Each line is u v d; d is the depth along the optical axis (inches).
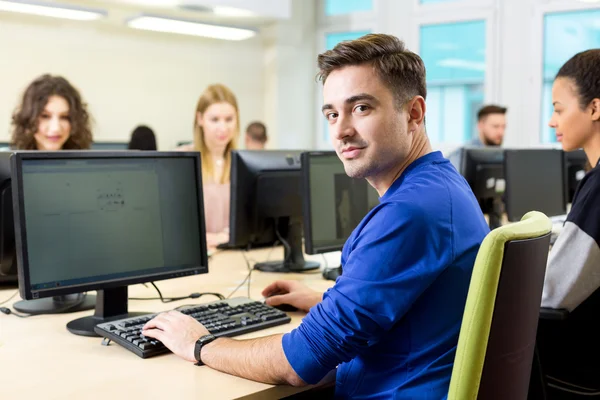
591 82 68.0
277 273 85.0
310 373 43.4
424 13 218.4
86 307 65.0
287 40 241.9
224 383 45.0
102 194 57.4
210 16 225.0
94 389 43.3
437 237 42.3
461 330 40.9
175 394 42.7
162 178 61.7
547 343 70.6
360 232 45.9
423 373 43.1
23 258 51.6
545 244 44.3
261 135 195.0
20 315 62.4
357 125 45.8
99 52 207.5
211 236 109.1
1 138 190.7
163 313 54.7
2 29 189.2
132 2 198.7
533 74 199.2
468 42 212.1
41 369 47.2
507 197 104.3
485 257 39.8
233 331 54.2
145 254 60.2
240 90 241.0
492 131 177.0
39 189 53.4
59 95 107.5
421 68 47.2
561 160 119.5
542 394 65.4
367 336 42.7
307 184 75.7
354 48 45.6
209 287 75.1
